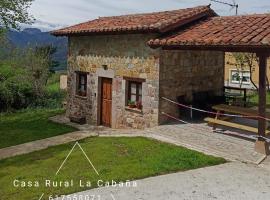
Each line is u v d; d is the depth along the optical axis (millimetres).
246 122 12766
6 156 10953
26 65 23859
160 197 6910
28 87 21797
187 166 8539
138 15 15531
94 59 14945
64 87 26781
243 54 20078
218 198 6914
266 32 9773
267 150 9547
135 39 12883
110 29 13078
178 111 12945
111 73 14070
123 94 13586
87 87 15469
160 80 12164
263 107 9508
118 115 13898
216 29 11414
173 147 9977
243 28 10781
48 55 27500
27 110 20422
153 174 8055
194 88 13531
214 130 11438
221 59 14719
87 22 16781
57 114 17938
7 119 17750
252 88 22703
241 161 8992
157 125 12289
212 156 9227
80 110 16000
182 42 10844
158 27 11609
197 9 13070
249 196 7020
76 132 13758
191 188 7340
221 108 11664
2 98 20391
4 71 22734
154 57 12203
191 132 11422
